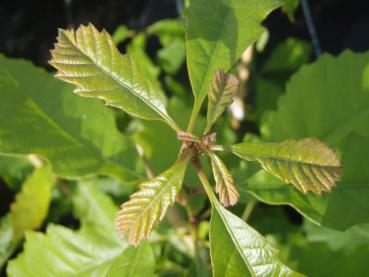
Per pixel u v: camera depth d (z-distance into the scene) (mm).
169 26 552
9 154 285
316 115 325
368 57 324
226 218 232
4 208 521
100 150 307
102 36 232
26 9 714
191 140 224
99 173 302
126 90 233
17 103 295
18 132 291
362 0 680
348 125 321
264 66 542
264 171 270
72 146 301
